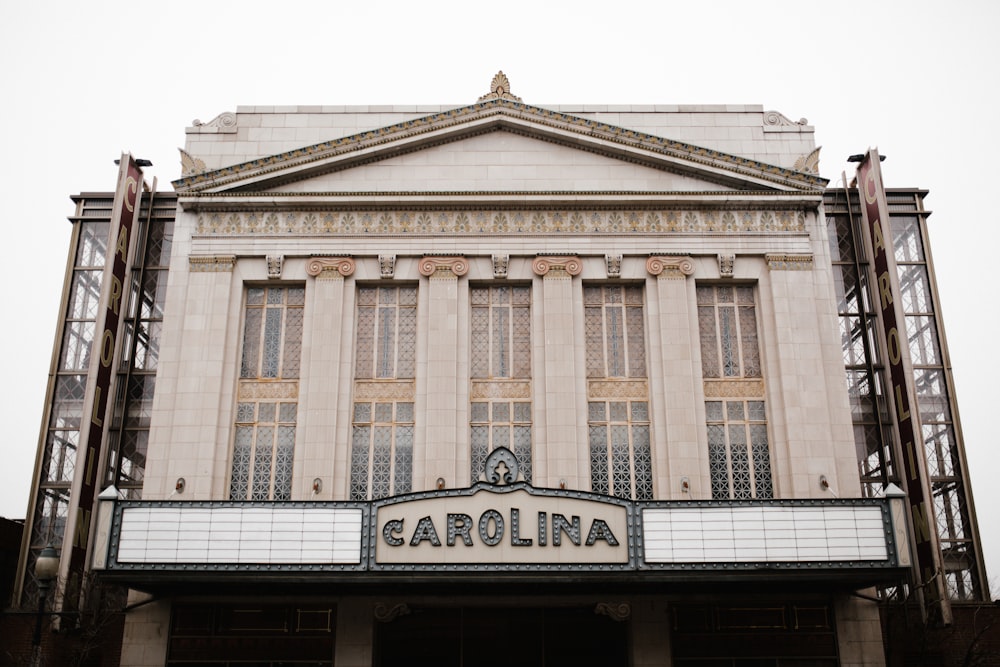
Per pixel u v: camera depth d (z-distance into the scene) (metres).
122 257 28.83
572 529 21.83
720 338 27.41
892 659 26.30
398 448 26.25
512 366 26.95
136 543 21.98
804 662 24.23
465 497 21.98
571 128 28.48
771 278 27.42
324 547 21.84
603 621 24.73
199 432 25.88
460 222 27.84
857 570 21.88
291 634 24.31
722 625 24.48
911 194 31.83
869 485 28.42
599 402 26.70
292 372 27.00
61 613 21.98
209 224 27.83
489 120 28.58
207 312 26.98
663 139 28.17
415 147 28.52
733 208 28.02
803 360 26.66
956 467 28.95
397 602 24.36
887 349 28.59
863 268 30.44
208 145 29.08
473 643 24.52
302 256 27.58
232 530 22.03
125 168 29.06
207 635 24.34
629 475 26.05
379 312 27.48
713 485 26.06
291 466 26.11
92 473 26.81
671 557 21.80
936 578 25.34
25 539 27.77
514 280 27.50
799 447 25.84
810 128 29.36
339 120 29.42
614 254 27.55
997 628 26.66
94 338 27.47
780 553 21.95
